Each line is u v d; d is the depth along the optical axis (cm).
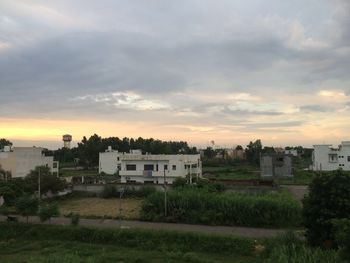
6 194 4488
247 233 3241
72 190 5697
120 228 3300
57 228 3356
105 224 3644
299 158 12125
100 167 9238
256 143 12012
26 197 3712
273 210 3572
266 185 5756
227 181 6112
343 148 8719
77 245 3066
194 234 3011
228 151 13338
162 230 3169
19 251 2959
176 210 3803
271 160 7750
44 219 3459
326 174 2628
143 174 6588
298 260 2244
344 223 1878
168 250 2880
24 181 5100
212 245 2875
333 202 2503
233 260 2636
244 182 6006
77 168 11181
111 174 8819
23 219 3866
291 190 5703
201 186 5138
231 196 3906
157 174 6519
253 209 3584
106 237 3158
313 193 2609
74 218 3459
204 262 2564
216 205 3734
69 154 12706
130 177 6681
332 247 2425
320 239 2520
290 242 2656
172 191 4144
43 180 5188
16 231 3400
